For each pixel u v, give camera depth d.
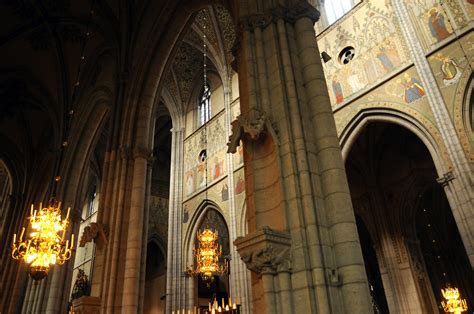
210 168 22.19
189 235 21.97
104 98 18.53
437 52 13.30
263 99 7.34
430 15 13.85
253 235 5.83
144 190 13.21
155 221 30.16
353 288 5.43
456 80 12.53
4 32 18.64
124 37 16.19
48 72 20.39
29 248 11.05
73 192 18.78
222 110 22.69
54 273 16.66
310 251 5.76
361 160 20.27
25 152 23.67
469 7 12.79
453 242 27.36
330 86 16.61
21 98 22.14
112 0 16.83
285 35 7.87
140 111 14.52
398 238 18.50
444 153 12.41
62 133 19.39
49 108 20.69
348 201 6.16
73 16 18.14
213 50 22.84
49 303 15.95
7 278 20.25
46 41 19.28
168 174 33.19
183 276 21.25
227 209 19.86
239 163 20.02
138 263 11.80
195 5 14.52
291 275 5.73
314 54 7.64
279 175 6.47
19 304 19.73
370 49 15.56
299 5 8.23
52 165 20.52
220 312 16.05
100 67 19.17
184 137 25.28
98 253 12.05
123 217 12.52
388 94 14.49
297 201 6.14
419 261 18.30
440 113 12.58
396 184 19.55
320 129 6.81
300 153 6.52
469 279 26.53
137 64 15.20
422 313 16.48
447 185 12.04
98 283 11.48
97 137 19.92
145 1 16.27
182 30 15.30
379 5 15.70
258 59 7.82
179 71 25.47
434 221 27.39
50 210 11.63
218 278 27.95
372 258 28.11
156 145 32.88
